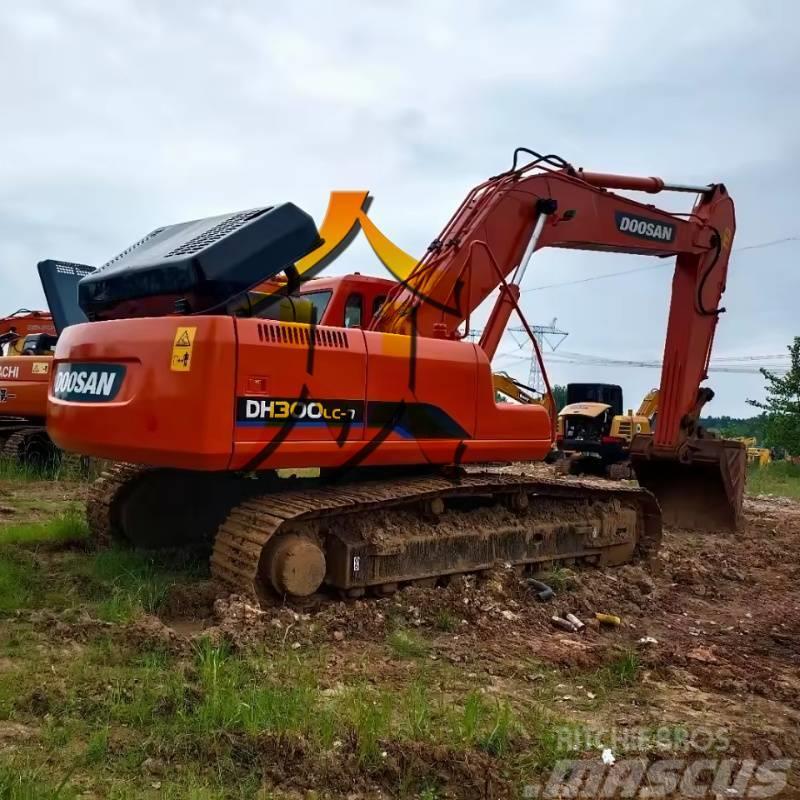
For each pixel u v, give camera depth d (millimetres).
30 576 6523
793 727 4602
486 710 4434
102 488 7703
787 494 19625
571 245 9438
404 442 6555
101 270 6695
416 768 3705
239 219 6289
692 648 5988
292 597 5902
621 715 4594
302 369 5922
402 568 6453
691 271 10922
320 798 3457
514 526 7266
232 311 5977
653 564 8461
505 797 3605
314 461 6047
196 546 7660
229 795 3420
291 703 4168
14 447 14141
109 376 5965
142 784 3453
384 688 4719
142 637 5020
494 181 8555
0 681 4371
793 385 29672
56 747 3703
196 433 5473
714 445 10867
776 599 7785
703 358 11188
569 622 6305
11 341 17375
